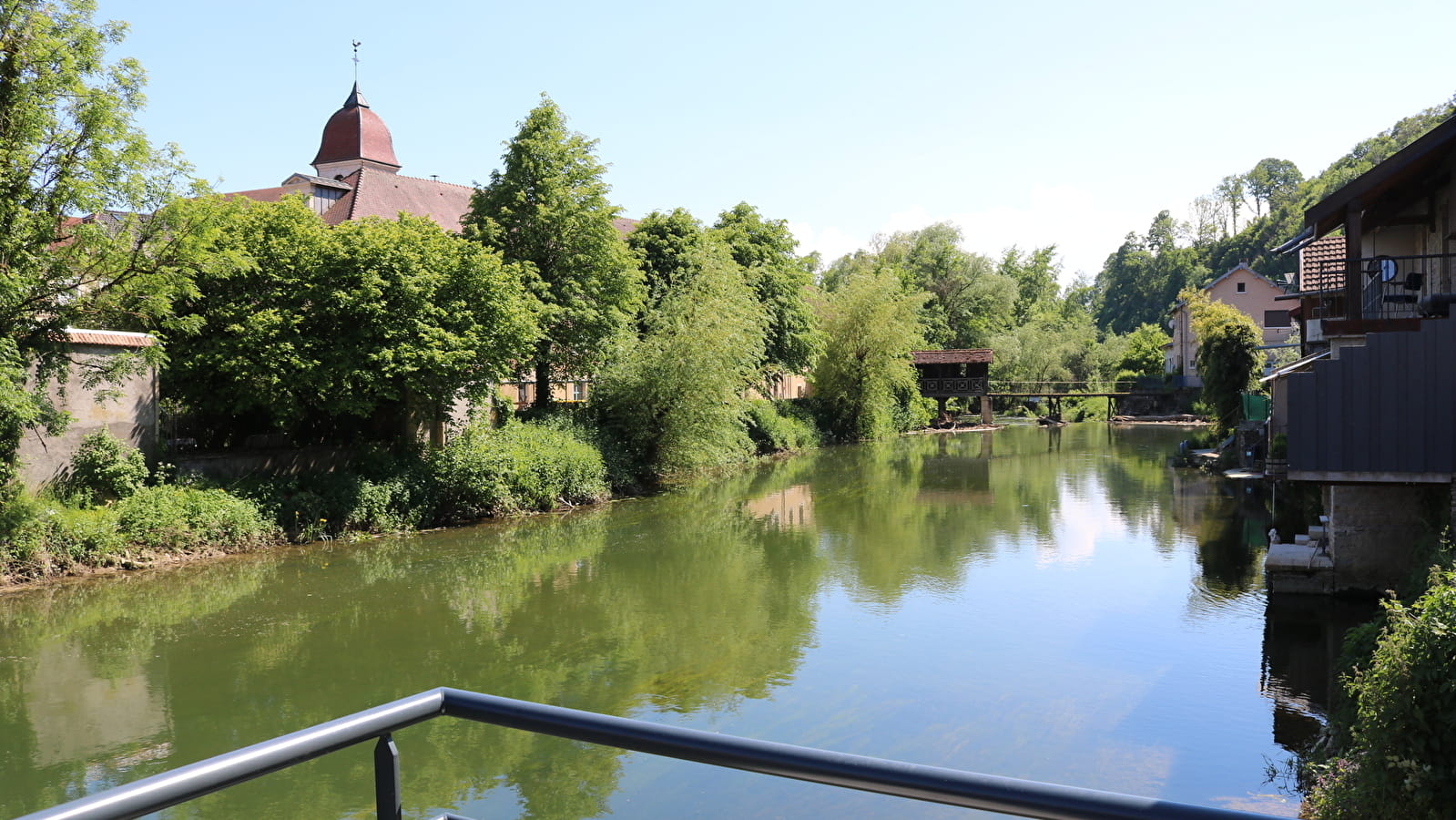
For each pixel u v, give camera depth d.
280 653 12.27
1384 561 12.85
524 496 23.19
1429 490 12.41
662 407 28.25
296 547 18.59
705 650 12.21
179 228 16.53
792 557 17.95
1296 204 88.62
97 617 13.81
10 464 15.59
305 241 20.06
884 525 21.39
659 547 19.08
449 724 9.87
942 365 56.97
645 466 28.19
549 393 28.77
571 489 24.39
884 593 14.98
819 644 12.32
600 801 7.98
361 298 19.62
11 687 11.06
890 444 44.34
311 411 21.61
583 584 15.89
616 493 26.45
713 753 1.55
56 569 15.70
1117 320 111.25
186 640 12.81
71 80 15.48
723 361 28.33
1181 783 7.99
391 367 19.45
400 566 17.23
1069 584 15.26
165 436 19.48
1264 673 10.63
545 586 15.79
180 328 17.50
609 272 27.44
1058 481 28.73
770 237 41.22
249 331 18.66
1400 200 14.91
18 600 14.48
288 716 10.10
